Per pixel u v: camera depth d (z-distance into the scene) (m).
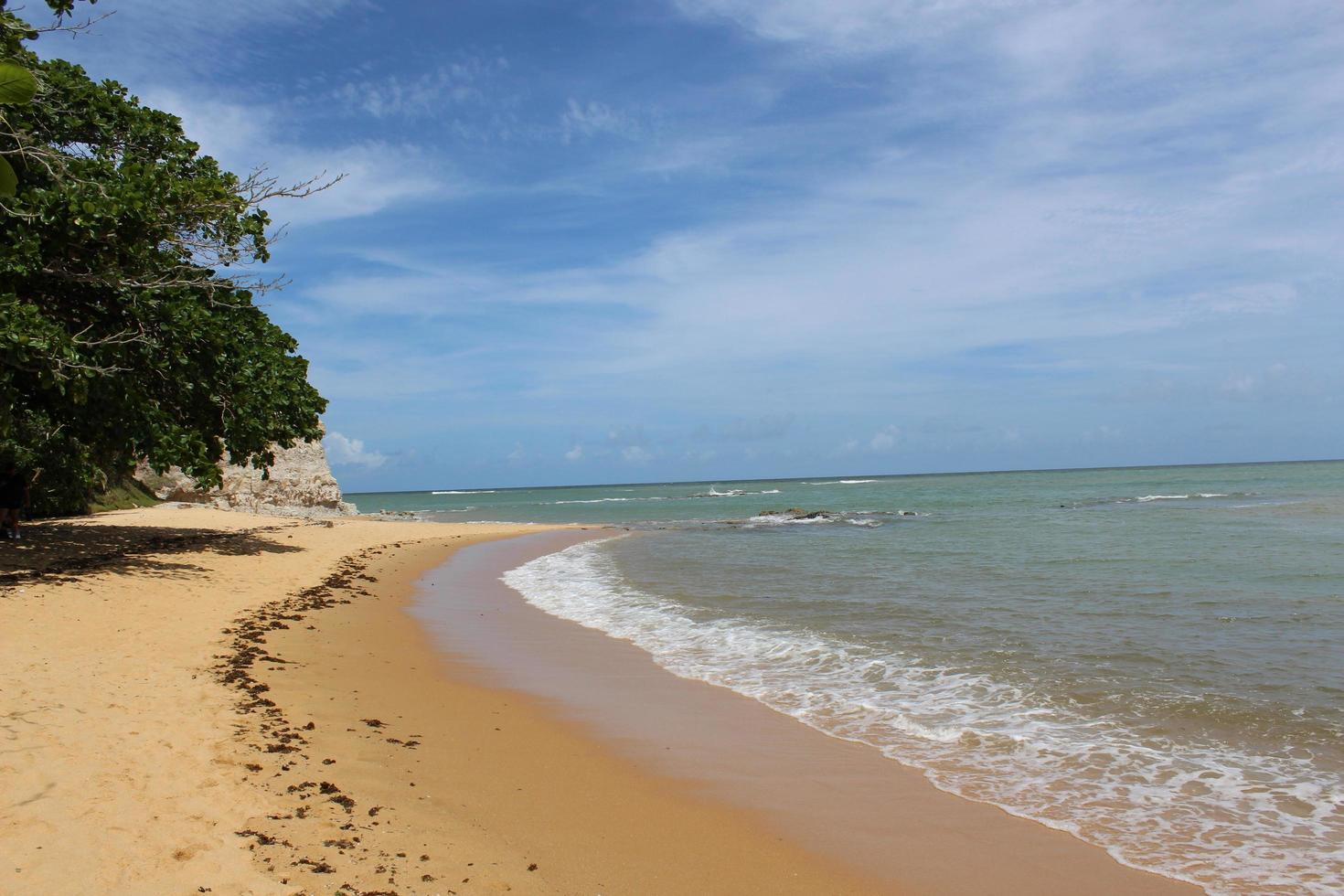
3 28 8.33
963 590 16.67
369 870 4.82
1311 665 10.25
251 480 45.78
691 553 26.66
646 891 5.01
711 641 12.47
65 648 8.98
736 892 5.06
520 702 9.20
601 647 12.18
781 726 8.39
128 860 4.51
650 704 9.18
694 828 5.98
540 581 20.19
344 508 51.91
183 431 16.33
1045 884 5.22
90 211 12.18
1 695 7.02
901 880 5.29
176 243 14.84
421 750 7.23
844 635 12.56
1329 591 15.64
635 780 6.91
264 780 5.98
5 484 17.45
